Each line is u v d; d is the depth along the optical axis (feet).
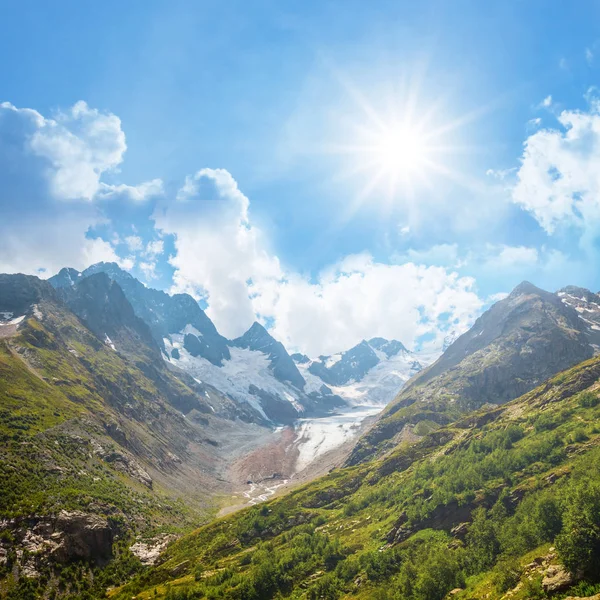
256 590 361.71
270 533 525.34
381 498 502.79
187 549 532.73
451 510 351.25
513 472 366.63
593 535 202.39
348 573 341.21
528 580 212.02
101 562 492.13
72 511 518.78
